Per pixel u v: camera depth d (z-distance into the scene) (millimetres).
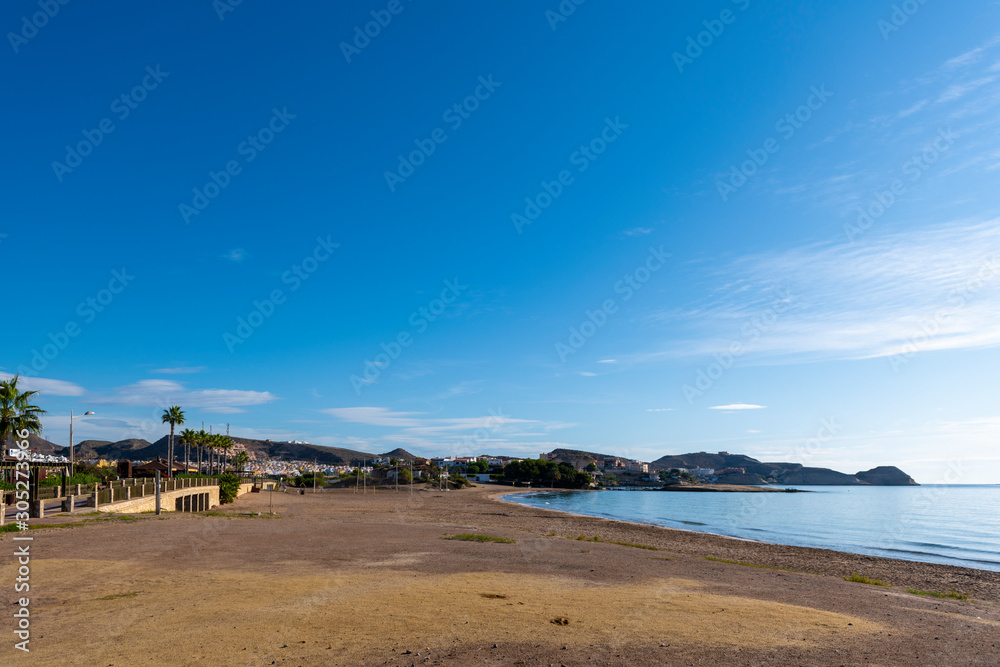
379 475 170875
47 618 9836
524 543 26625
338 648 8500
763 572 21141
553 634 9680
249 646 8469
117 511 35969
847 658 9094
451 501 100938
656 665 8320
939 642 10492
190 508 54594
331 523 35438
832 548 46594
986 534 60625
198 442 108500
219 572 14711
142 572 14414
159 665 7562
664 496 180250
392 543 23797
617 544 30750
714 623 10867
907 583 26547
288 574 14812
